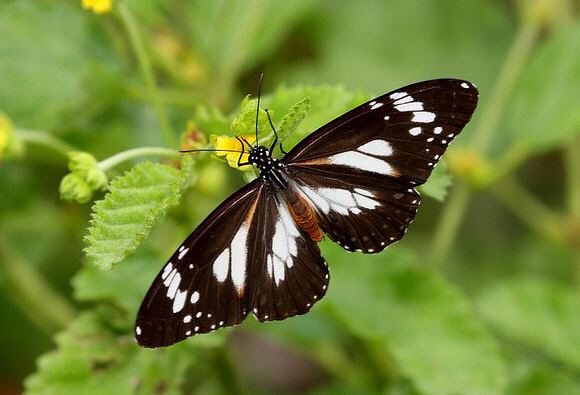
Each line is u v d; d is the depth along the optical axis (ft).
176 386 1.72
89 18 1.83
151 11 1.84
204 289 1.59
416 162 1.61
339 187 1.63
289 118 1.59
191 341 1.72
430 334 1.77
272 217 1.62
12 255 1.91
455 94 1.59
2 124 1.70
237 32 1.91
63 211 1.93
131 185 1.61
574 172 1.98
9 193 1.91
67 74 1.82
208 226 1.59
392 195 1.62
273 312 1.61
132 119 1.85
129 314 1.73
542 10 1.87
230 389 1.80
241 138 1.62
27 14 1.82
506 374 1.78
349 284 1.79
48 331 1.93
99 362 1.72
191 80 1.88
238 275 1.60
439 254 1.89
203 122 1.68
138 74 1.84
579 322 1.87
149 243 1.75
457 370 1.75
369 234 1.62
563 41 1.90
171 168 1.62
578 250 1.98
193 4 1.91
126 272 1.74
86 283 1.74
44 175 1.95
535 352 1.96
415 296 1.78
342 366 1.90
